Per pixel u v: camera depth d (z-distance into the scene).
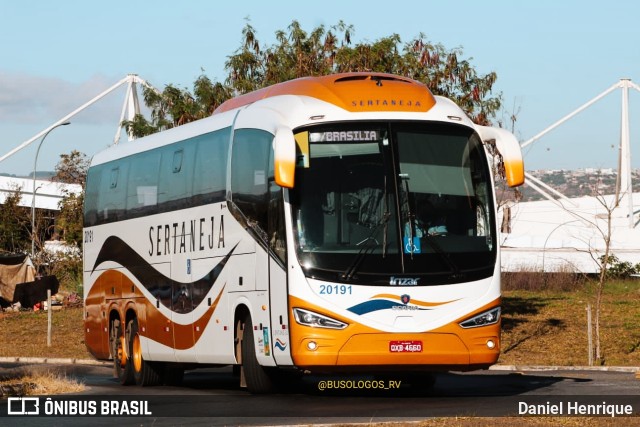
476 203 17.69
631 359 32.38
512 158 17.80
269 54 40.44
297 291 17.06
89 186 28.48
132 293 25.08
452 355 17.12
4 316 51.38
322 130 17.56
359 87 18.11
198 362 21.62
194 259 21.69
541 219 77.00
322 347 16.86
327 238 17.16
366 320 16.92
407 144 17.64
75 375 30.67
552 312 44.19
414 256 17.17
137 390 22.95
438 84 38.81
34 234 70.25
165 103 41.28
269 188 18.16
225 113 21.11
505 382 23.36
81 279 65.88
